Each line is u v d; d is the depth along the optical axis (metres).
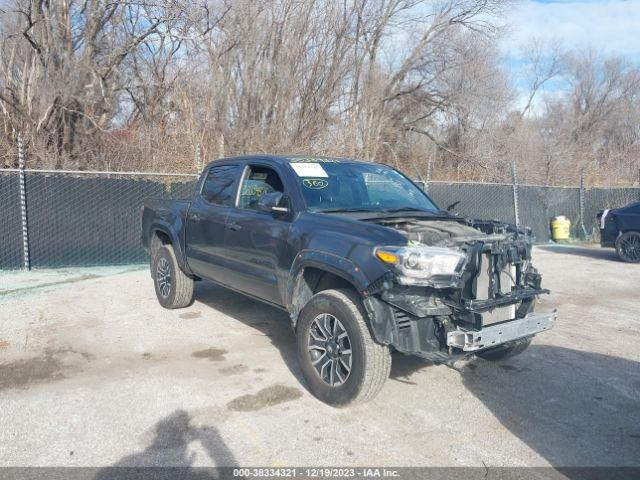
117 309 6.93
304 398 4.32
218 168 6.16
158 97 15.39
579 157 21.64
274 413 4.06
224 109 14.94
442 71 22.70
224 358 5.20
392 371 4.95
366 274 3.78
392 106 23.30
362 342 3.87
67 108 13.38
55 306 7.03
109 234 10.27
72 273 9.46
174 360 5.13
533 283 4.43
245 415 4.03
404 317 3.83
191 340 5.71
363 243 3.91
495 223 4.71
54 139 12.95
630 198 16.25
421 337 3.84
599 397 4.47
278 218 4.84
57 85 13.19
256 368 4.95
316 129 16.22
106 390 4.44
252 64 15.35
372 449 3.59
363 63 18.27
